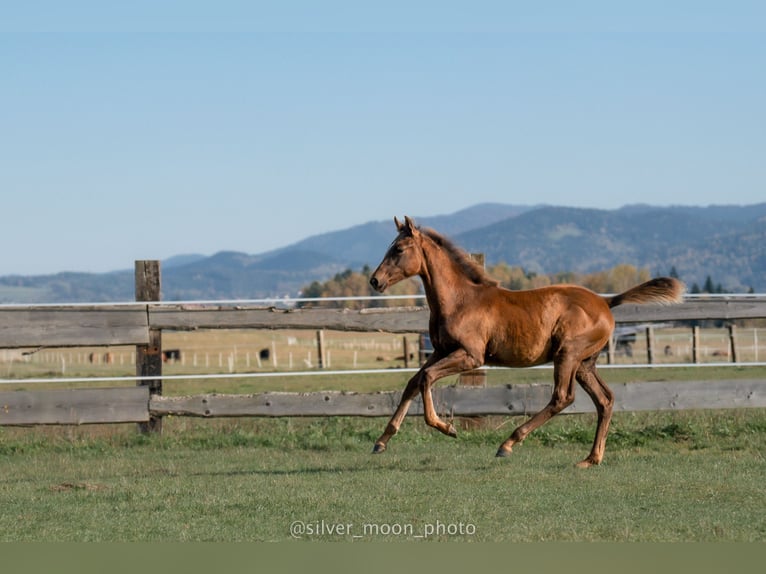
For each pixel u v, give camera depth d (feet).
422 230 41.86
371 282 40.83
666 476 38.06
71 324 51.29
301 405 51.44
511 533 27.99
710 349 178.70
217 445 49.67
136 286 52.90
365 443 49.57
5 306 50.52
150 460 45.29
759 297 53.72
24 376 130.11
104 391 50.93
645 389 52.03
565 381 41.29
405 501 33.19
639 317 53.78
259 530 28.96
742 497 33.60
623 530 28.19
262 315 52.24
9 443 49.62
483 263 50.06
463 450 46.96
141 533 28.71
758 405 52.26
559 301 41.52
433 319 41.78
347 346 257.34
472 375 53.57
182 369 160.25
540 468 40.57
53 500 34.35
